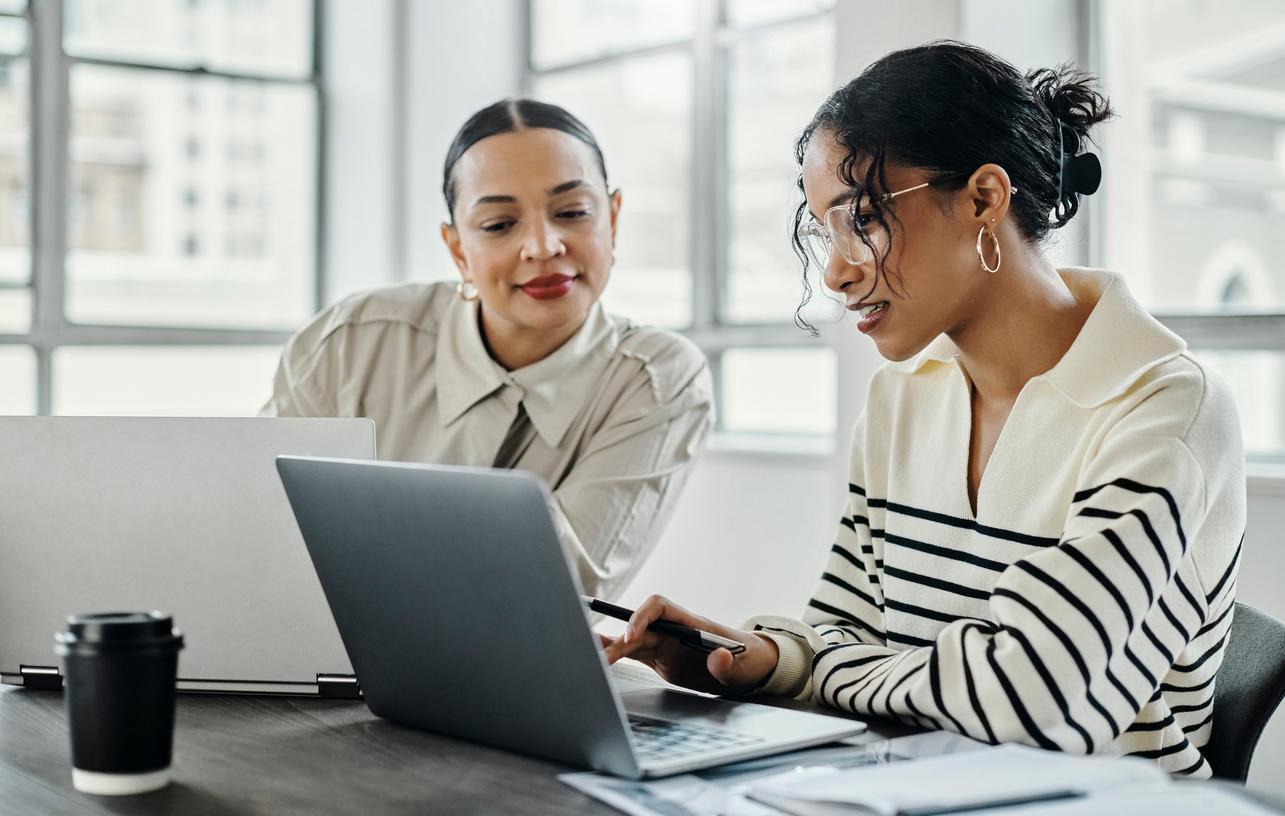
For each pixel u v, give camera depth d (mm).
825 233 1272
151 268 4207
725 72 3740
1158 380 1234
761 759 1013
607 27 4062
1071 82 1362
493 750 1065
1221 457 1206
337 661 1248
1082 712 1093
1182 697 1283
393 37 4148
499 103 2059
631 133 3986
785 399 3594
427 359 2119
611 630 3494
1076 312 1323
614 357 2125
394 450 2096
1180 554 1147
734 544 3385
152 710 960
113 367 4109
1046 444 1301
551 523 913
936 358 1450
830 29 3449
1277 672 1271
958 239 1247
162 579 1266
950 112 1224
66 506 1273
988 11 2596
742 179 3707
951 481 1396
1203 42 2613
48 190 3998
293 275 4430
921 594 1400
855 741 1076
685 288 3848
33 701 1264
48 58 3994
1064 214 1329
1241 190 2588
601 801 919
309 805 924
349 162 4328
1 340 3922
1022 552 1306
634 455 2064
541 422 2064
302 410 2109
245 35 4332
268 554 1247
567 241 1988
